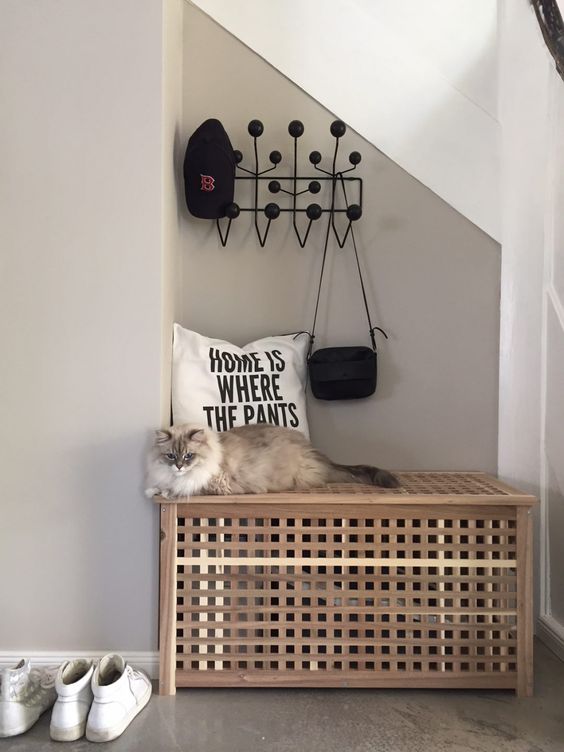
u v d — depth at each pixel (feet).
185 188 6.63
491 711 5.26
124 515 5.76
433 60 7.00
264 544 5.49
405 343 7.11
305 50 7.04
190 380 6.40
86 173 5.70
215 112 7.06
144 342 5.74
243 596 5.52
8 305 5.72
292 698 5.45
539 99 6.59
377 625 5.55
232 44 7.06
